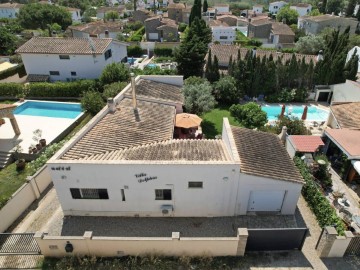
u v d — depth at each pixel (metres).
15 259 15.75
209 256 15.56
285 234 15.34
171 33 78.94
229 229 17.97
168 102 27.53
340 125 26.89
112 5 156.75
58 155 17.50
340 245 15.21
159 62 62.00
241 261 15.48
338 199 19.77
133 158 17.59
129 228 18.09
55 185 17.66
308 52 61.56
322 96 41.03
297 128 28.84
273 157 19.45
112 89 33.34
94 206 18.66
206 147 19.67
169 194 18.02
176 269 15.05
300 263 15.44
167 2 150.75
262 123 32.19
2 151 26.14
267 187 17.73
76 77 45.41
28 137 29.30
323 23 77.38
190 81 34.94
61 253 15.63
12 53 64.25
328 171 22.30
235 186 17.59
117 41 49.25
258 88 40.50
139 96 27.17
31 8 90.06
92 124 21.25
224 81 39.03
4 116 27.73
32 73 45.56
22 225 18.48
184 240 14.96
